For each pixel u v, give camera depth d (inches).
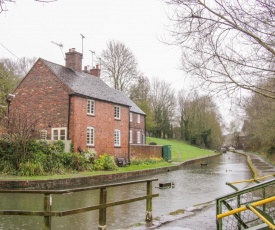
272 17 183.3
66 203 550.0
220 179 971.3
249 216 328.2
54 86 1070.4
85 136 1075.9
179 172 1210.6
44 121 1071.6
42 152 853.2
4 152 800.3
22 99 1119.6
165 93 2947.8
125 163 1224.2
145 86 2551.7
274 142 1224.8
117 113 1285.7
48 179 716.7
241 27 189.6
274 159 1393.9
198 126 2970.0
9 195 613.3
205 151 2652.6
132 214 466.6
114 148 1234.0
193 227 315.3
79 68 1257.4
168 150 1644.9
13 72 1956.2
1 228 384.5
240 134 4050.2
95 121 1132.5
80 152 1028.5
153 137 2844.5
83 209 254.8
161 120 2906.0
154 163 1393.9
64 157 897.5
